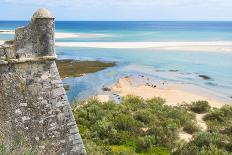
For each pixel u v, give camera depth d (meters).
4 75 12.39
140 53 99.44
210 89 55.69
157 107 40.62
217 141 28.45
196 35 181.38
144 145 28.16
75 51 101.88
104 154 25.06
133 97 44.31
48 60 13.04
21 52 12.56
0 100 12.30
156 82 60.69
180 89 55.47
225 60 85.19
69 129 13.50
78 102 42.56
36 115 12.86
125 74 67.62
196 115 40.25
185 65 78.31
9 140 12.23
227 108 40.06
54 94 13.20
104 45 119.88
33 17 12.67
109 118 34.06
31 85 12.80
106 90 54.31
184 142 29.00
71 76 64.44
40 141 12.88
